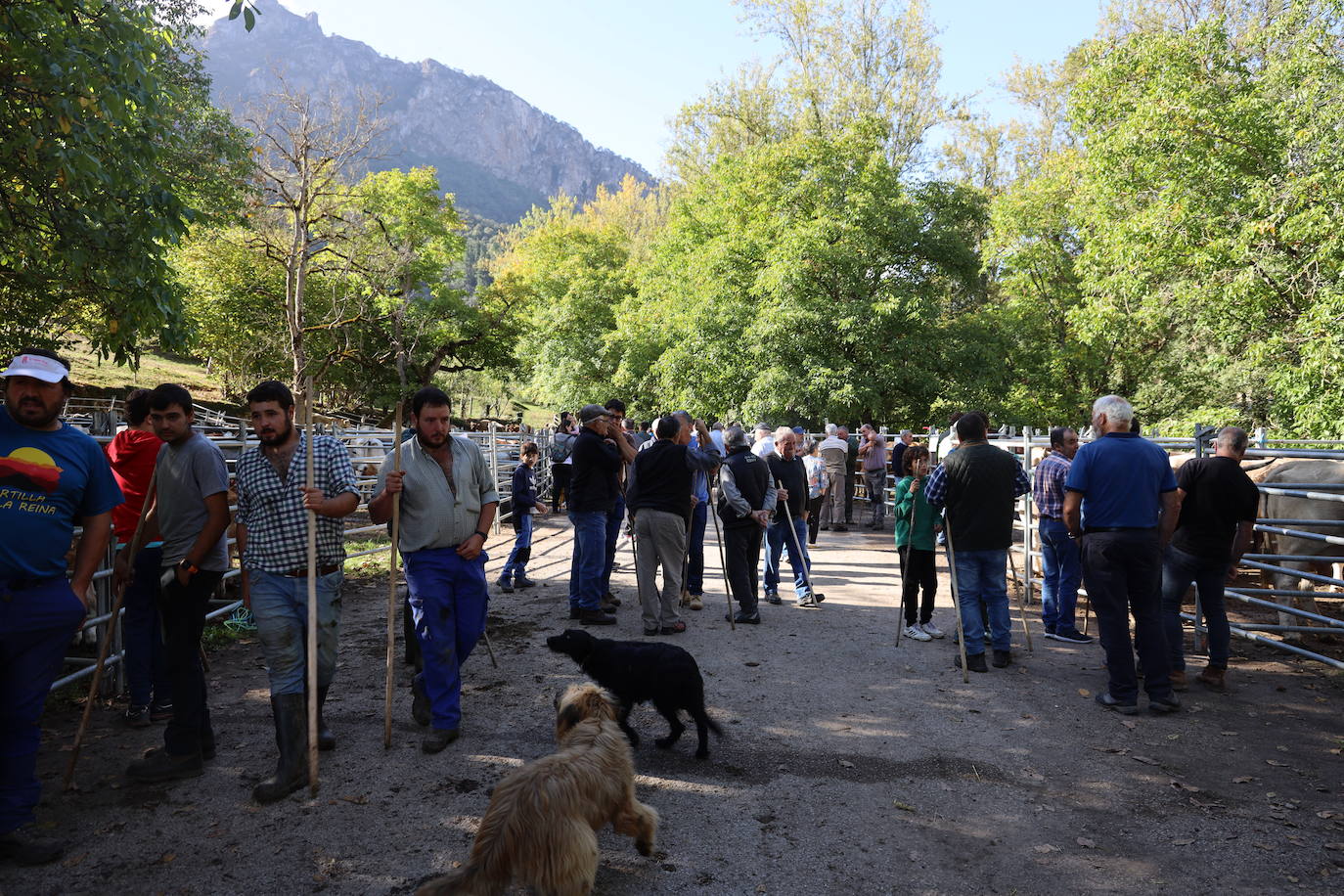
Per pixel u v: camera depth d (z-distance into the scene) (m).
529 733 4.53
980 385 22.94
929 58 29.81
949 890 3.06
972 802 3.80
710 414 26.45
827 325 22.73
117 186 7.17
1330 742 4.56
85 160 6.42
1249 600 6.46
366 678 5.58
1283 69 14.51
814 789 3.93
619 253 48.69
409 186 35.19
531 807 2.58
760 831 3.49
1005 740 4.57
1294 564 7.19
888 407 25.45
